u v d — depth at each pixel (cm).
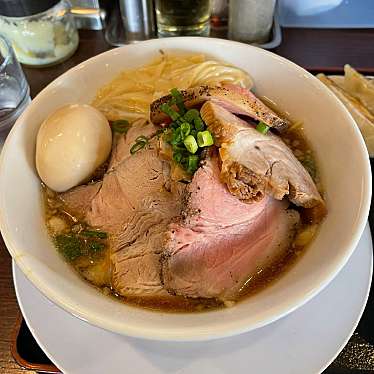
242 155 18
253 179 17
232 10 27
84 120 20
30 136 20
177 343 16
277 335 16
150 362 16
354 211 17
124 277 18
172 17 28
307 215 19
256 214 18
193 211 17
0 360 18
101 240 19
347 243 16
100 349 16
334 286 17
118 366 16
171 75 23
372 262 18
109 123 22
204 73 22
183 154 18
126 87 23
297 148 21
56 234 19
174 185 19
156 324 15
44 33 27
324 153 20
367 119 22
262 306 15
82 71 22
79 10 29
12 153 19
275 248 18
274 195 18
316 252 17
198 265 17
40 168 20
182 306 17
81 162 20
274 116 20
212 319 15
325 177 19
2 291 20
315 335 16
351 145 18
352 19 29
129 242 19
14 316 19
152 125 22
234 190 17
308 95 21
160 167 20
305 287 15
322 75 25
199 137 18
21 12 26
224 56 23
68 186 20
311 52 28
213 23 30
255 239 18
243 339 16
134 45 23
